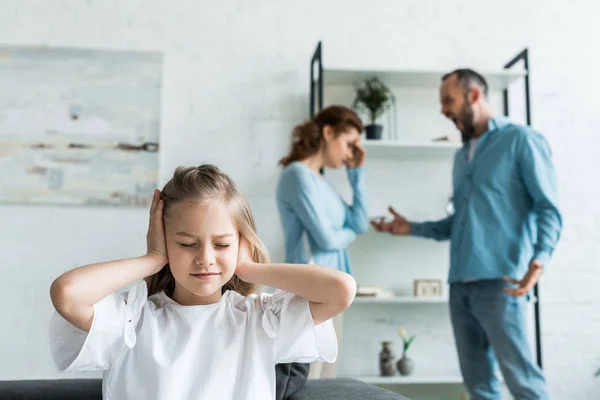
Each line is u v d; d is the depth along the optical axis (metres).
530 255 2.50
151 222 1.11
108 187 3.14
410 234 2.98
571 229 3.34
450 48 3.38
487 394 2.60
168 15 3.28
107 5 3.25
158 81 3.21
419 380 2.94
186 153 3.22
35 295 3.08
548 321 3.27
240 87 3.28
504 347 2.45
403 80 3.18
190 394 1.05
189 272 1.06
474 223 2.54
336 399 1.28
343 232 2.57
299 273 1.09
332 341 1.16
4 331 3.04
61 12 3.22
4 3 3.21
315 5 3.35
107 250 3.13
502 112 3.38
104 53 3.20
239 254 1.16
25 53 3.16
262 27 3.32
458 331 2.65
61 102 3.16
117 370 1.06
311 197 2.51
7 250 3.09
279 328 1.12
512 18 3.43
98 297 0.99
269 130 3.26
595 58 3.44
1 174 3.11
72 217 3.13
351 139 2.65
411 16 3.38
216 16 3.30
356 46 3.34
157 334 1.09
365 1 3.37
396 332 3.21
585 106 3.41
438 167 3.32
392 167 3.29
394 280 3.24
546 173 2.48
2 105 3.14
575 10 3.46
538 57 3.42
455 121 2.71
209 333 1.10
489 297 2.49
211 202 1.06
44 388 1.37
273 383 1.12
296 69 3.30
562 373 3.25
